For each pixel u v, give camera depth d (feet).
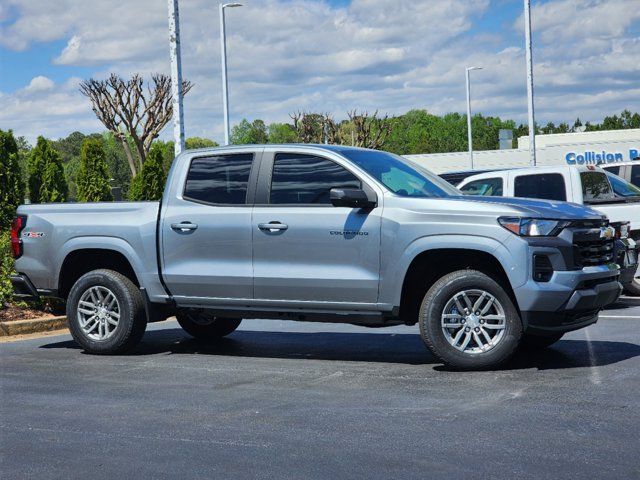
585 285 24.39
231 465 16.26
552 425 18.34
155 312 29.35
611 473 15.12
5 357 29.76
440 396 21.50
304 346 30.81
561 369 24.34
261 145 27.76
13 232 31.35
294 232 26.40
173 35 46.24
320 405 20.94
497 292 24.21
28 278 30.89
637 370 23.81
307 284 26.25
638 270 41.73
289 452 16.99
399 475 15.35
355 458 16.44
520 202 25.31
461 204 24.67
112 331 29.55
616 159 216.95
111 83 126.82
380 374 24.73
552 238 23.95
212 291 27.81
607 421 18.51
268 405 21.11
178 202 28.50
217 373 25.66
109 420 20.03
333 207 26.09
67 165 383.04
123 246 29.17
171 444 17.83
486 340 24.73
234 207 27.50
